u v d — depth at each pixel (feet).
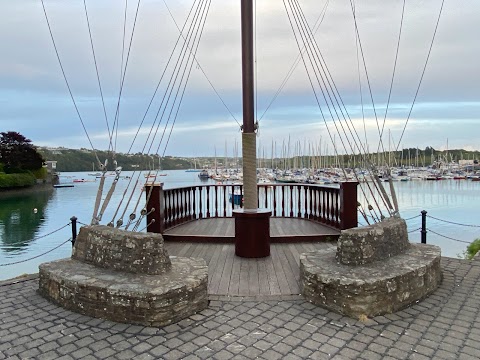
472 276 15.79
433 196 126.11
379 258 13.61
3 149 202.49
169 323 11.26
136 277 12.41
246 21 18.43
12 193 182.80
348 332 10.66
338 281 11.89
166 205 23.66
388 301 11.87
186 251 19.61
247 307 12.51
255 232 18.04
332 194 23.47
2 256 60.49
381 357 9.27
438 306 12.54
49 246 67.87
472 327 10.93
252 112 18.61
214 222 26.55
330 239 21.48
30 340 10.33
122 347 9.89
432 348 9.70
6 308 12.67
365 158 16.99
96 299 11.76
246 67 18.49
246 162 18.57
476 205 99.81
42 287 13.75
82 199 156.56
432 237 59.16
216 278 15.29
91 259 13.93
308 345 9.93
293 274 15.71
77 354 9.53
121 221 15.65
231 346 9.91
